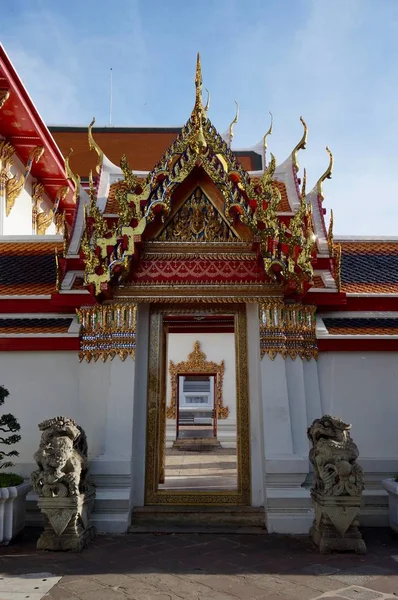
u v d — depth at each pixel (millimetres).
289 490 8508
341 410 9273
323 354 9523
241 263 9453
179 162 9016
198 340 23953
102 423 8969
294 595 5801
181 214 9641
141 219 8695
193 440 23016
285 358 9211
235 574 6457
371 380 9406
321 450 7508
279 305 9328
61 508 7398
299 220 8734
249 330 9664
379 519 8820
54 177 21438
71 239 10445
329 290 9617
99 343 9336
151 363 9555
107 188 11156
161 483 10953
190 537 8109
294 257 8664
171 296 9273
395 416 9281
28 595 5781
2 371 9477
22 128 17812
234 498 9055
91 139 11172
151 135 29516
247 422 9328
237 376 9531
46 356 9523
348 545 7273
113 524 8352
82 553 7305
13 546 7652
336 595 5793
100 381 9188
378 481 8977
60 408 9312
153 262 9414
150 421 9344
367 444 9164
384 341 9445
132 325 9250
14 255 11570
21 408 9336
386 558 7066
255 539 8000
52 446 7504
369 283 10641
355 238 11891
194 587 6035
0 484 7852
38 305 10023
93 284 8609
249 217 8867
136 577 6355
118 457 8648
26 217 20578
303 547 7578
